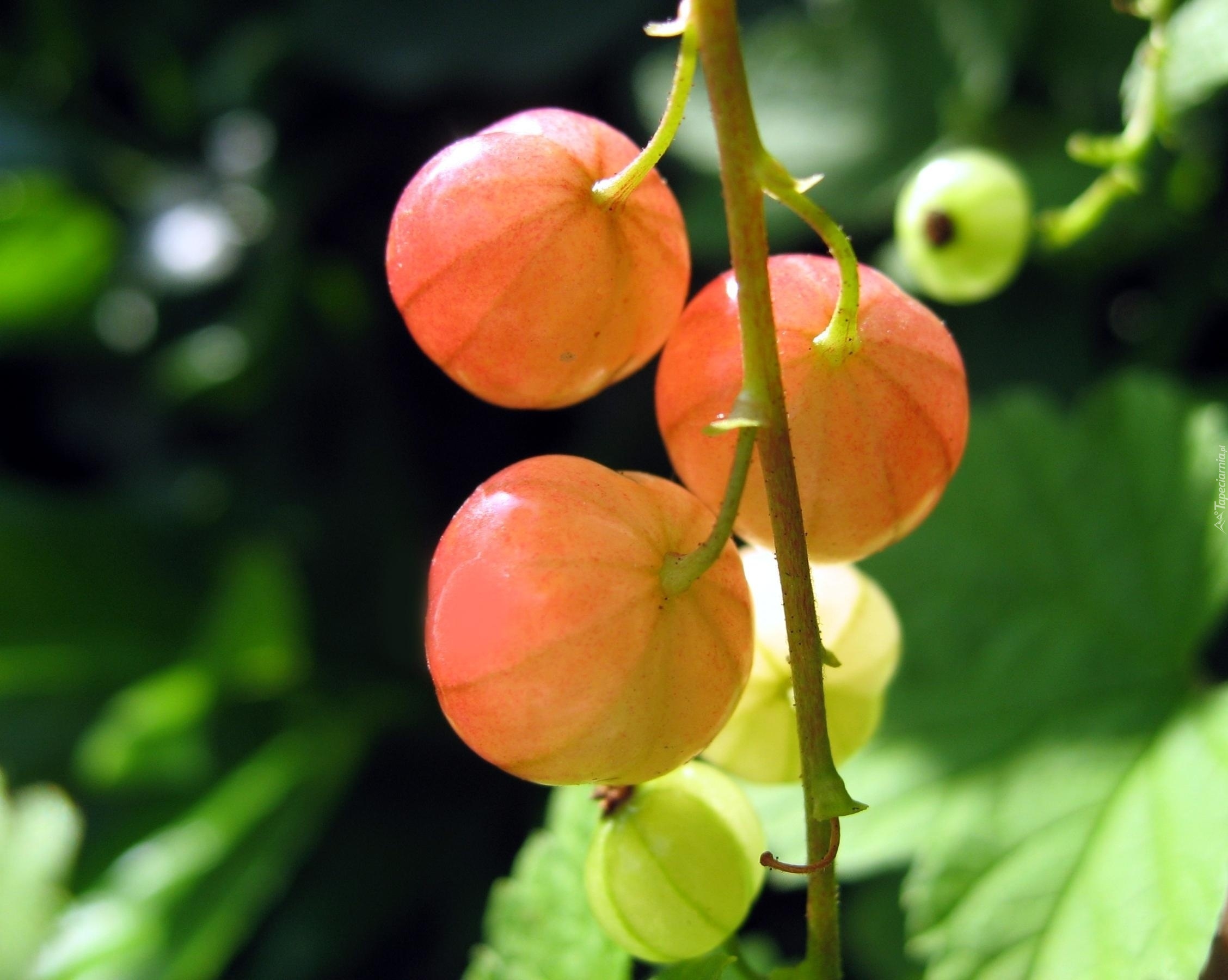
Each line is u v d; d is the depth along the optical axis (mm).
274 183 216
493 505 101
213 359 209
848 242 99
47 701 209
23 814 158
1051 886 127
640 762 101
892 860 131
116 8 229
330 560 220
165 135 238
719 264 183
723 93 98
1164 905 123
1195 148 154
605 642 99
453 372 107
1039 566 146
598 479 101
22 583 214
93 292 227
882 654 112
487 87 207
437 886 196
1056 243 134
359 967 190
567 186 103
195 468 237
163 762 203
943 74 178
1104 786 130
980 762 134
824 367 102
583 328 104
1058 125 173
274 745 206
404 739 210
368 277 220
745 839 110
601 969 115
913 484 104
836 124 185
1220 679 153
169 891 186
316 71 210
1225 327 165
